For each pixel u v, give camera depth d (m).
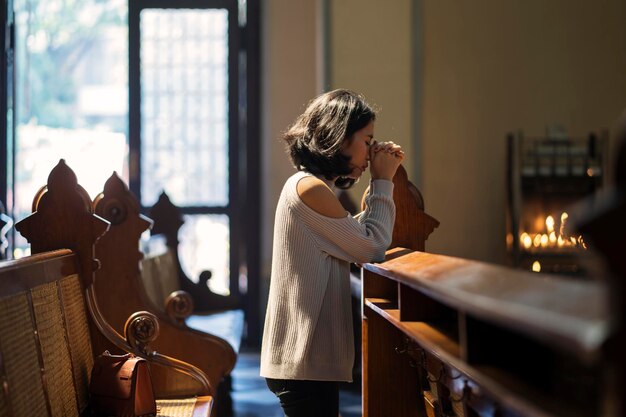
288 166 8.11
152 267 5.49
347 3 6.93
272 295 2.61
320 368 2.50
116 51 13.66
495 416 1.69
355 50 6.93
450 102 7.45
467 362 1.49
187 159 8.34
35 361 2.28
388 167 2.68
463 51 7.46
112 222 4.27
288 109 8.13
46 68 13.34
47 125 13.41
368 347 2.79
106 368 2.84
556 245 6.99
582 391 1.25
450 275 1.62
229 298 7.00
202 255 8.32
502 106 7.50
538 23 7.54
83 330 3.01
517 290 1.23
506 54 7.51
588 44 7.57
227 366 4.35
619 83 7.57
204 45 8.37
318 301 2.52
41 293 2.48
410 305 2.19
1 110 7.90
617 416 0.87
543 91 7.54
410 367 2.80
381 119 7.00
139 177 8.29
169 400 3.35
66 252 2.95
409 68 6.98
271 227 8.11
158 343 4.29
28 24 8.91
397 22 6.96
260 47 8.21
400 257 2.57
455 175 7.42
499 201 7.42
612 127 7.53
